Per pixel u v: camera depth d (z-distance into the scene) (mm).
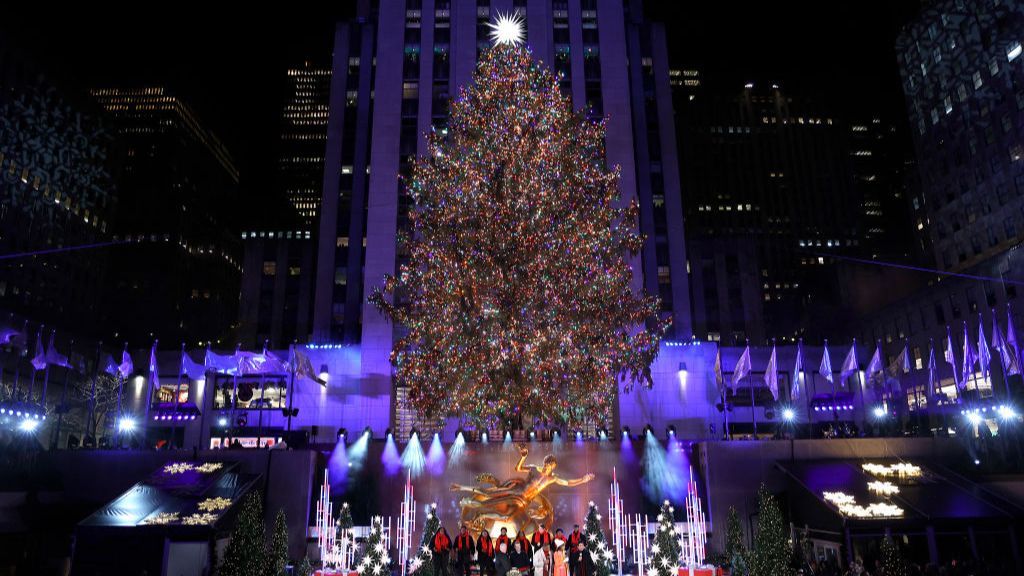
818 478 35219
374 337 60000
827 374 48375
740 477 37062
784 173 166750
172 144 148625
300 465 35594
